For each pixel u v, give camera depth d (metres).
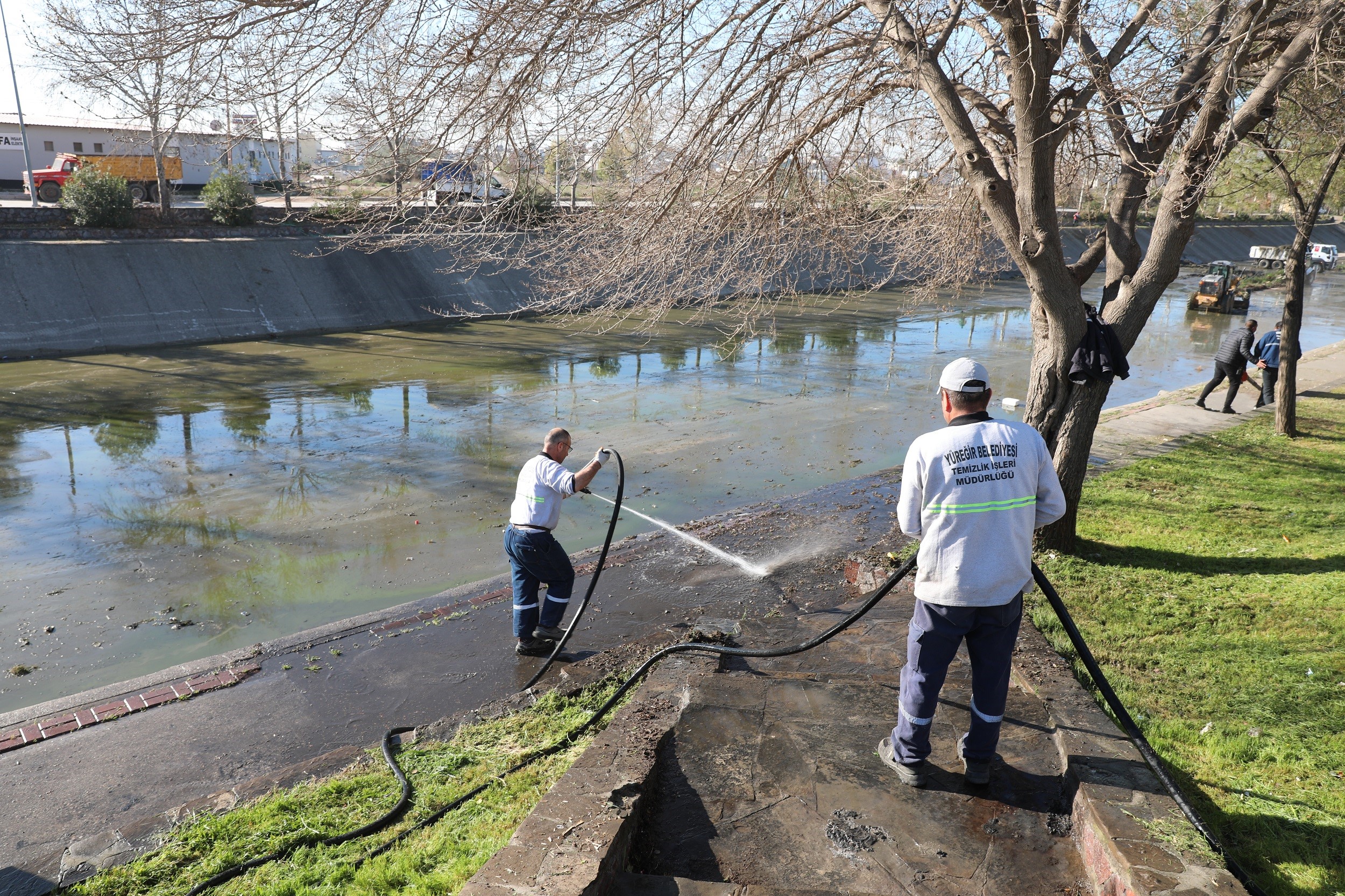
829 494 9.72
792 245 8.07
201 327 23.11
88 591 8.34
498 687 5.26
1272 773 3.80
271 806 3.94
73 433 14.38
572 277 7.25
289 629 7.54
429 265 28.42
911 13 6.60
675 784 3.47
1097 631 5.51
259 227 26.67
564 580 5.61
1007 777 3.47
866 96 6.99
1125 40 6.44
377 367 20.28
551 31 6.24
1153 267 6.57
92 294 22.06
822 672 4.63
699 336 25.75
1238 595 6.13
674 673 4.42
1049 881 2.92
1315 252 52.94
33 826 3.97
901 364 22.05
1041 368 6.96
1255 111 5.98
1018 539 3.10
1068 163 9.50
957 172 8.84
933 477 3.11
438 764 4.30
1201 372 22.03
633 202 7.16
